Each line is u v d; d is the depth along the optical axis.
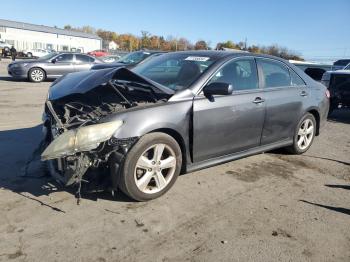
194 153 4.41
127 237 3.38
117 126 3.73
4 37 68.06
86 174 3.91
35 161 5.02
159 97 4.25
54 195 4.07
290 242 3.47
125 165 3.80
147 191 4.03
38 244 3.20
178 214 3.85
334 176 5.28
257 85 5.17
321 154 6.33
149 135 3.94
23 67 15.87
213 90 4.32
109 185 3.93
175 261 3.09
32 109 9.16
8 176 4.55
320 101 6.21
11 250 3.10
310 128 6.20
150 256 3.13
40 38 72.50
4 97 10.98
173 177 4.25
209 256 3.18
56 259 3.02
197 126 4.32
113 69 4.33
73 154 3.61
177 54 5.38
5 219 3.56
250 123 4.96
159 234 3.46
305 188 4.76
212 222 3.73
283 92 5.50
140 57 14.72
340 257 3.29
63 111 4.38
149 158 4.05
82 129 3.61
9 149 5.62
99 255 3.10
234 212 3.97
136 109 3.94
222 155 4.79
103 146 3.71
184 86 4.46
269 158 5.88
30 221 3.54
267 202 4.27
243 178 4.94
